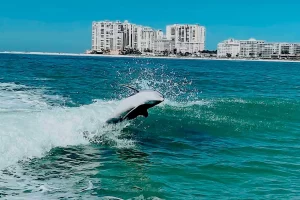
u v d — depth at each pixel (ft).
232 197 26.40
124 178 29.73
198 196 26.45
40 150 34.78
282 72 277.23
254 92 105.91
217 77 176.45
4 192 25.54
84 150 37.27
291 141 44.96
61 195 25.70
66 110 47.67
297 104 76.74
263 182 29.63
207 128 51.19
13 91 75.36
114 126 46.11
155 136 45.44
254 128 52.24
